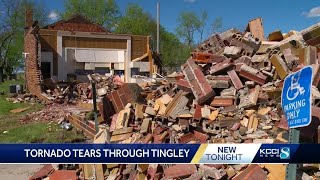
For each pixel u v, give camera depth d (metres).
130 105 10.89
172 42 55.41
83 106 20.91
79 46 29.70
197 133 8.22
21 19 53.09
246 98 8.62
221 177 6.36
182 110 9.14
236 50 10.27
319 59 8.64
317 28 9.36
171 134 8.53
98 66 30.30
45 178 8.84
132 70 30.94
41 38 28.33
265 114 8.00
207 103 8.88
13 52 55.00
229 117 8.21
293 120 3.96
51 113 19.03
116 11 56.94
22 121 18.03
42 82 24.95
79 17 33.72
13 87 27.45
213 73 9.49
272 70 9.15
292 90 3.98
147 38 31.80
